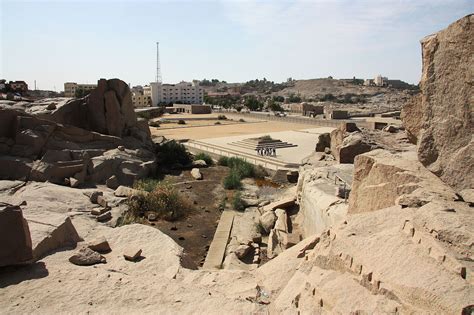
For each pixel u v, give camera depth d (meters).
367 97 176.50
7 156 21.17
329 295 6.10
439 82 8.82
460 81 8.43
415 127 10.89
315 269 7.17
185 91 134.62
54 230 9.79
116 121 29.33
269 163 33.88
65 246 9.90
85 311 6.87
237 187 25.11
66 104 28.31
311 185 16.09
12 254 8.13
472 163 8.21
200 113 95.19
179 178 27.17
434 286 5.18
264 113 99.00
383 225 7.42
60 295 7.36
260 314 6.71
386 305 5.38
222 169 30.34
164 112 96.38
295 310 6.35
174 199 20.12
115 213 17.05
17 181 18.25
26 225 8.41
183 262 10.10
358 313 5.45
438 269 5.49
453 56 8.53
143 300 7.30
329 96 177.12
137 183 22.92
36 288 7.58
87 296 7.36
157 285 7.92
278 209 18.81
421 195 7.88
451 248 5.90
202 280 8.80
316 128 63.31
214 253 15.18
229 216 19.66
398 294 5.43
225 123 72.69
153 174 26.95
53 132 23.58
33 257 8.61
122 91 30.08
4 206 8.13
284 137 51.59
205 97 152.38
